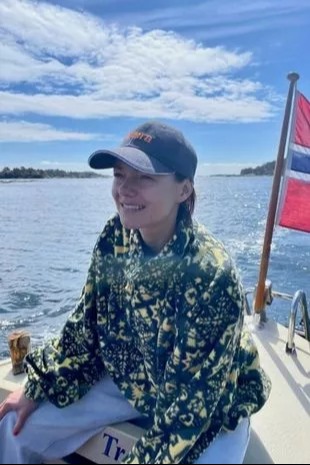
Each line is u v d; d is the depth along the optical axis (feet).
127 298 4.62
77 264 29.89
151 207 4.27
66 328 5.17
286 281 26.53
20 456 4.74
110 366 4.90
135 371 4.80
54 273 27.58
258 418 5.85
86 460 4.98
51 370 5.00
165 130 4.37
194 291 4.14
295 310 7.57
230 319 4.09
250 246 34.22
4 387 5.67
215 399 4.10
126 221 4.40
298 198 9.56
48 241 37.40
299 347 7.70
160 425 4.07
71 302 21.47
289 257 31.55
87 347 5.12
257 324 8.49
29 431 4.82
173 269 4.25
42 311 20.01
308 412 6.02
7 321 18.49
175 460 3.91
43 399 4.93
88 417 4.91
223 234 37.93
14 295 22.50
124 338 4.81
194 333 4.09
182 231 4.33
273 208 9.24
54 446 4.90
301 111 9.53
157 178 4.23
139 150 4.28
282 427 5.68
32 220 46.16
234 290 4.11
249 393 4.69
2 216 48.08
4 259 31.07
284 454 5.18
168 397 4.21
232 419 4.37
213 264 4.16
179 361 4.14
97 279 4.90
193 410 4.02
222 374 4.13
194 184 4.52
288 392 6.47
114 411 4.91
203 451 4.13
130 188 4.29
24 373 6.03
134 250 4.57
